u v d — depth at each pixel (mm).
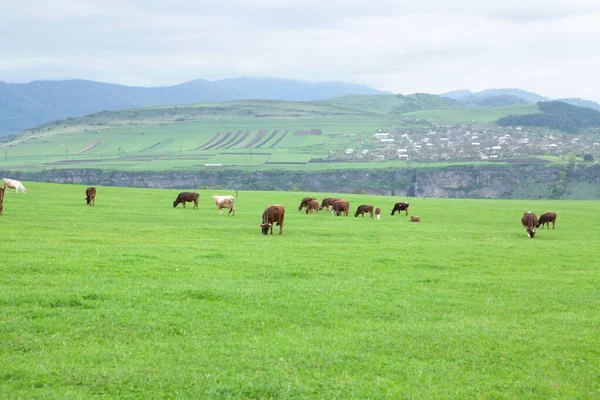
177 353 15352
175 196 89688
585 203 114188
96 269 25031
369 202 102750
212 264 28531
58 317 17547
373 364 15281
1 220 44406
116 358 14680
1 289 20078
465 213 81562
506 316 21422
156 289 21938
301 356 15555
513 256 37250
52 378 13172
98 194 85562
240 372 14273
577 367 15680
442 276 29125
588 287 27516
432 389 13766
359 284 25734
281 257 31906
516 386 14203
